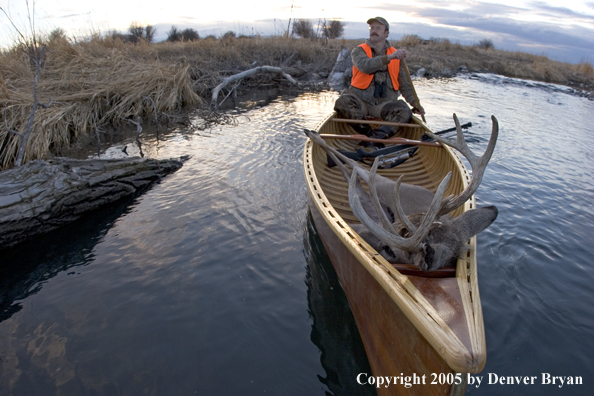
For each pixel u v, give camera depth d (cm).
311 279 354
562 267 371
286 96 1256
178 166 604
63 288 341
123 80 970
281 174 576
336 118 631
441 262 227
